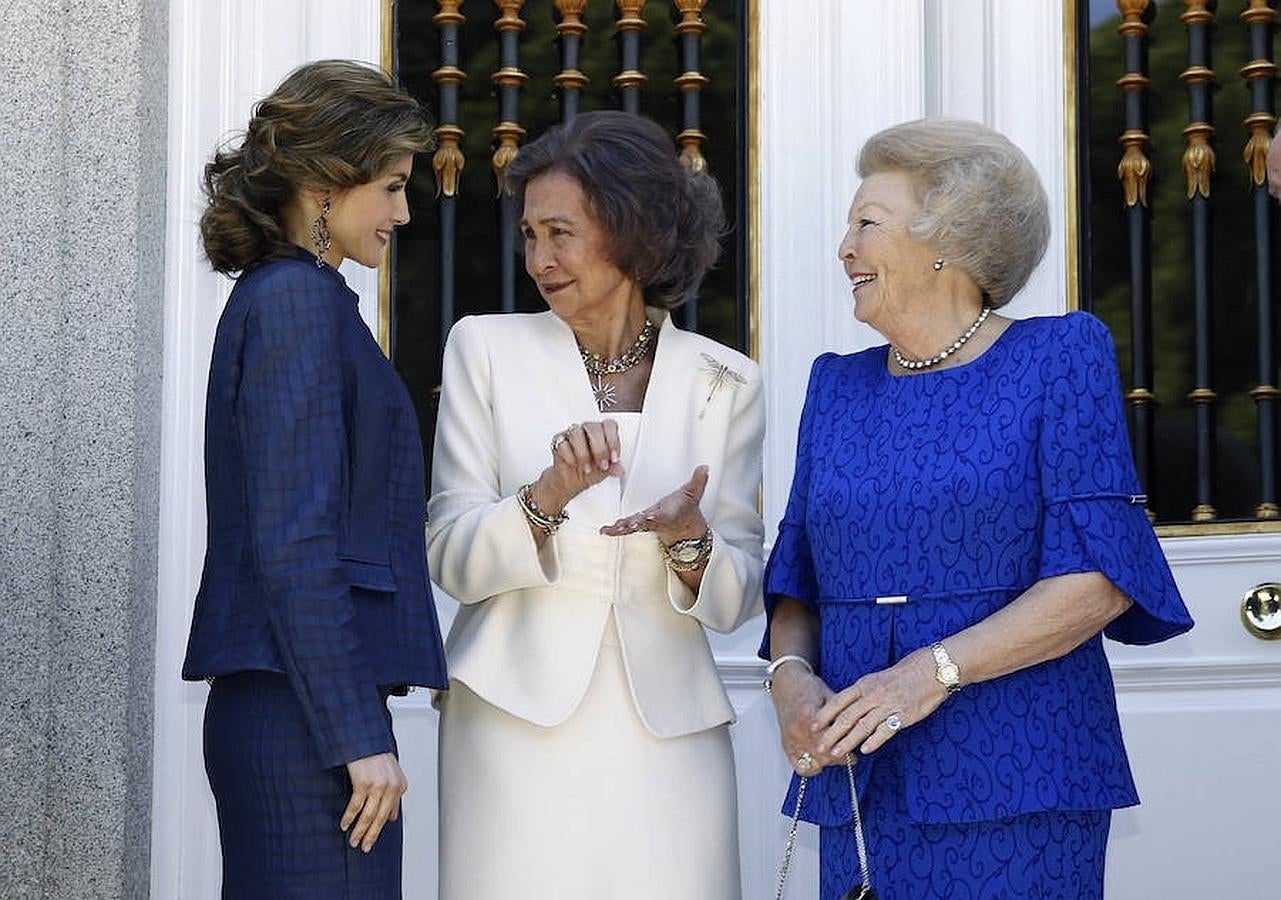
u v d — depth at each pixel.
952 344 6.99
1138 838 10.27
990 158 6.91
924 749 6.62
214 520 6.89
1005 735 6.54
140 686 9.98
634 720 7.40
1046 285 10.74
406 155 7.26
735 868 7.60
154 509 10.24
